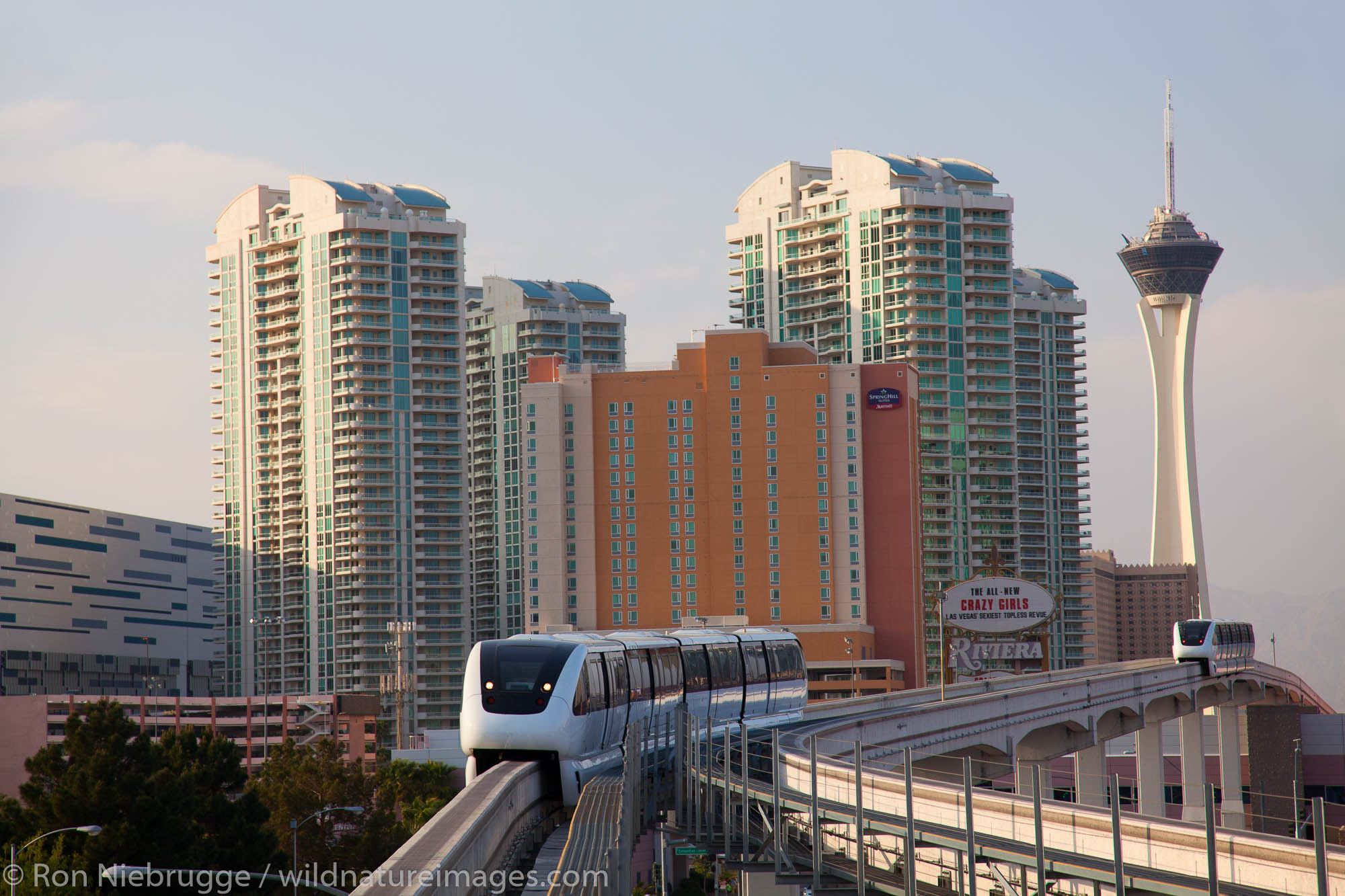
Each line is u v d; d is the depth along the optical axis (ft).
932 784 163.02
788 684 331.36
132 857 251.60
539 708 209.97
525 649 218.59
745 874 280.72
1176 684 553.23
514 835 171.32
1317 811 110.93
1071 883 155.84
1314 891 117.29
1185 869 128.88
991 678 516.32
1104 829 138.00
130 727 289.53
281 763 379.14
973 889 139.13
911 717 334.65
